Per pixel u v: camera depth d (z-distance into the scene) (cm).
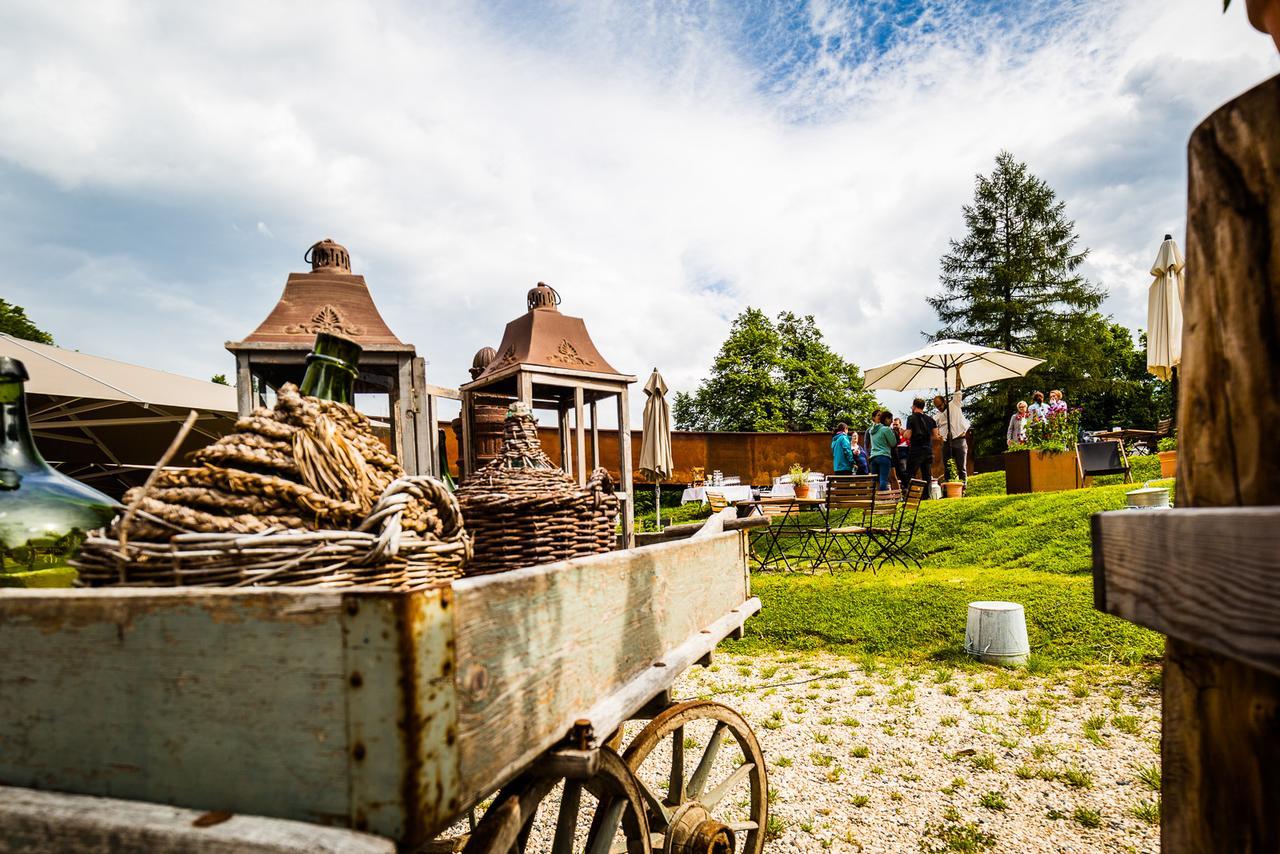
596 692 105
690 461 2023
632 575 124
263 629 65
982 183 3884
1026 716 438
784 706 488
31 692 72
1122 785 338
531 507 180
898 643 630
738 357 4266
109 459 870
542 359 452
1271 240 68
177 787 67
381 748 60
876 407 4350
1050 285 3694
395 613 59
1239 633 60
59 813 65
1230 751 73
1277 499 66
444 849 189
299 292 281
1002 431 3425
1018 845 288
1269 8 76
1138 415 4175
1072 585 693
